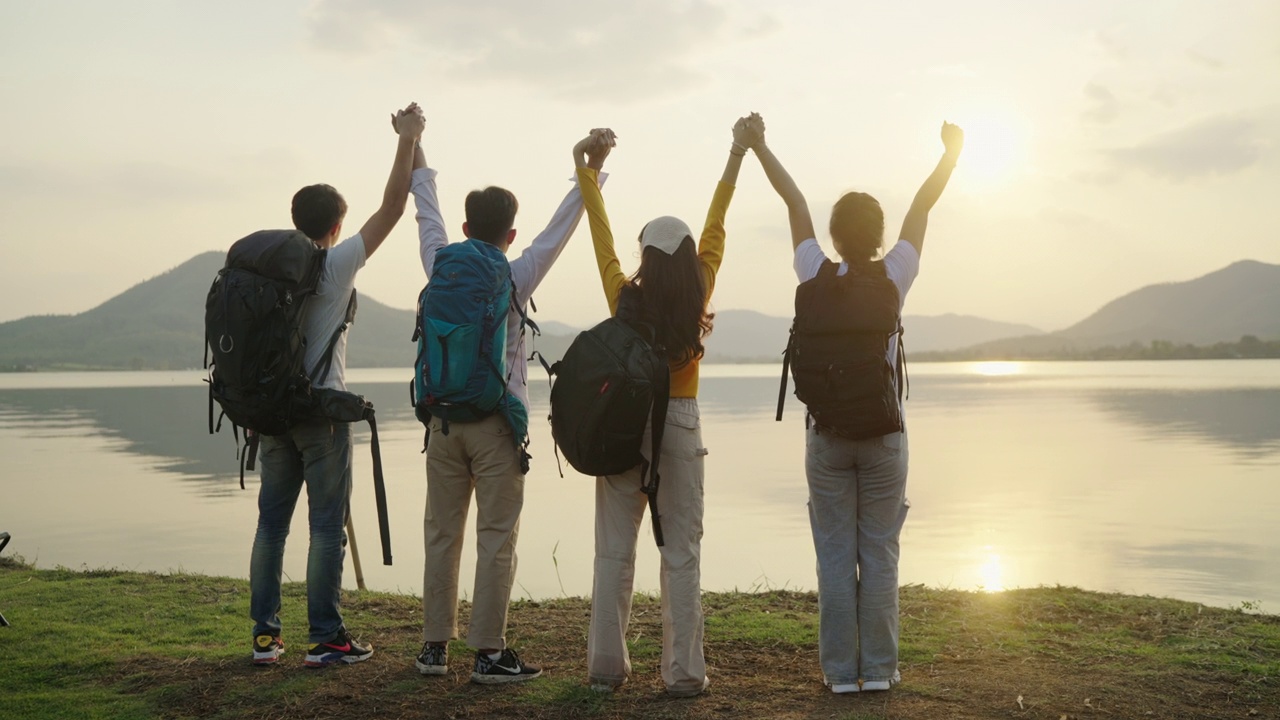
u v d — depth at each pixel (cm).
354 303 421
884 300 357
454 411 378
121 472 3281
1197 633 475
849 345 355
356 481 2847
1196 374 19400
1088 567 1439
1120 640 467
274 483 425
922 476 3156
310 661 421
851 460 372
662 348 368
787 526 1859
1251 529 1873
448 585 407
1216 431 5166
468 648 452
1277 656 435
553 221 413
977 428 5741
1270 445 4206
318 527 417
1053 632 482
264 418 391
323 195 429
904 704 370
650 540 1466
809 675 413
